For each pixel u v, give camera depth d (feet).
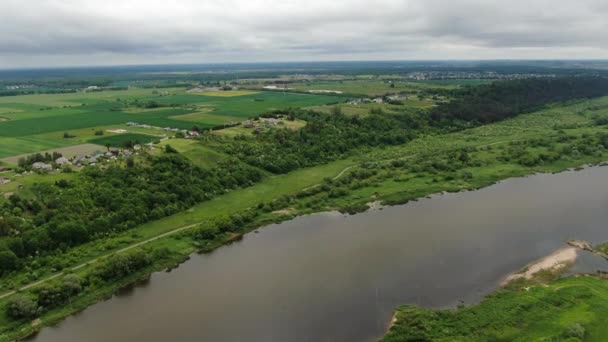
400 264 327.06
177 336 255.09
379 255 342.03
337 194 467.11
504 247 350.23
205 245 364.17
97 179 417.28
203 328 261.03
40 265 315.17
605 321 240.94
